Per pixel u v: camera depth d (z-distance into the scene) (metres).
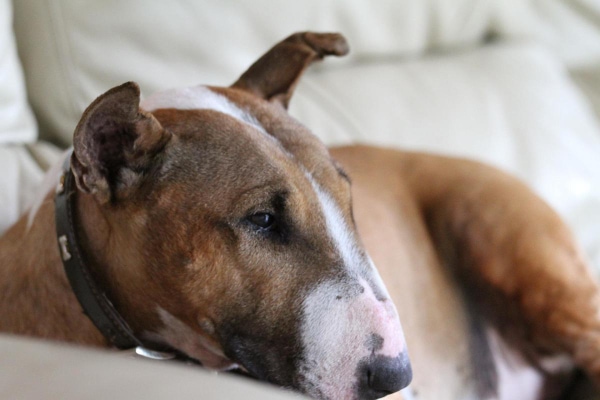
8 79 1.21
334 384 0.90
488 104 1.55
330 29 1.47
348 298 0.91
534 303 1.28
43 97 1.27
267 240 0.93
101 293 0.98
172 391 0.71
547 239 1.30
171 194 0.94
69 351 0.76
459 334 1.28
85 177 0.93
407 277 1.23
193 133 0.96
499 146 1.53
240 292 0.93
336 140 1.43
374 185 1.28
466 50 1.64
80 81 1.27
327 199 0.95
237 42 1.37
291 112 1.42
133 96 0.90
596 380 1.27
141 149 0.93
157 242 0.94
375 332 0.90
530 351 1.32
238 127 0.97
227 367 1.02
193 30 1.33
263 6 1.39
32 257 1.01
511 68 1.61
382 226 1.23
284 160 0.95
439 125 1.50
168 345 1.01
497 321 1.32
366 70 1.52
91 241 0.97
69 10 1.26
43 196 1.03
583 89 1.84
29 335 1.00
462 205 1.32
